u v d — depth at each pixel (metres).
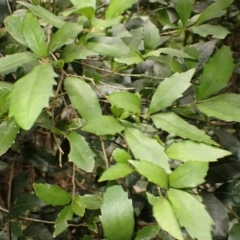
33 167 0.89
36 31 0.50
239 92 0.95
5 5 0.78
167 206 0.42
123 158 0.50
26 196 0.71
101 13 0.83
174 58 0.75
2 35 0.78
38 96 0.39
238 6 0.96
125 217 0.47
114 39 0.55
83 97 0.52
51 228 0.77
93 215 0.62
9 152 0.84
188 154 0.47
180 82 0.52
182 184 0.45
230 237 0.61
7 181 0.95
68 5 0.76
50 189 0.55
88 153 0.53
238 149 0.66
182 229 0.70
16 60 0.49
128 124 0.53
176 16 0.90
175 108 0.61
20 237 0.75
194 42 1.01
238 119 0.52
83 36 0.54
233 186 0.65
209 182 0.66
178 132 0.49
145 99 0.74
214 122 0.88
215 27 0.74
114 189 0.48
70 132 0.58
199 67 0.76
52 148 0.93
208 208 0.62
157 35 0.69
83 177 1.05
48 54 0.51
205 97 0.59
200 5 0.90
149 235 0.51
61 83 0.63
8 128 0.52
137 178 0.73
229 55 0.58
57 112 0.78
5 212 0.75
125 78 0.79
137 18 0.85
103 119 0.49
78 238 0.81
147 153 0.47
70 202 0.56
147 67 0.80
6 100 0.45
